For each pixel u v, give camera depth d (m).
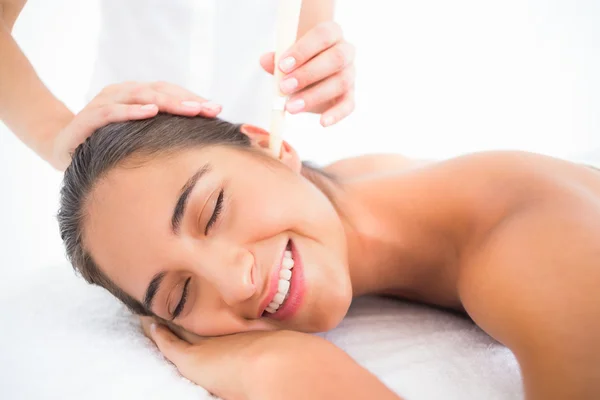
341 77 0.98
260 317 0.85
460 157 0.99
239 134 0.98
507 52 1.76
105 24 1.51
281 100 0.95
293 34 0.94
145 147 0.87
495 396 0.72
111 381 0.80
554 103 1.73
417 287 1.04
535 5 1.73
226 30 1.54
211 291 0.84
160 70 1.54
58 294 1.06
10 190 1.62
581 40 1.71
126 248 0.84
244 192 0.85
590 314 0.63
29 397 0.79
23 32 1.62
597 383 0.61
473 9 1.77
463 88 1.79
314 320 0.85
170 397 0.76
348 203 1.02
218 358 0.78
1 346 0.90
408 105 1.82
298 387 0.65
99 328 0.96
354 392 0.64
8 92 1.19
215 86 1.60
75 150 0.96
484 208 0.88
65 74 1.67
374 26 1.81
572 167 0.93
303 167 1.12
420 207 0.98
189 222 0.82
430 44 1.80
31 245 1.64
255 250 0.84
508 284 0.71
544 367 0.65
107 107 0.95
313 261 0.85
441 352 0.84
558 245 0.69
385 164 1.25
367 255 1.00
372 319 0.99
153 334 0.93
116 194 0.84
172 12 1.49
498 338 0.76
